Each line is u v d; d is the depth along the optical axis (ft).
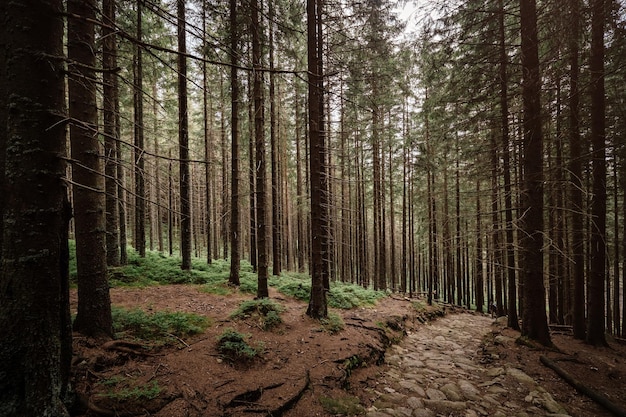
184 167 35.81
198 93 55.67
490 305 64.08
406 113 58.08
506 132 30.25
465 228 56.59
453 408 17.89
